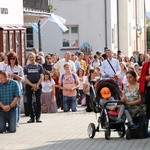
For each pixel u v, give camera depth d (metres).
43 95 27.61
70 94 28.19
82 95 31.34
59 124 22.28
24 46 33.03
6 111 19.98
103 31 52.00
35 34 50.38
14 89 20.16
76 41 51.94
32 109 23.12
